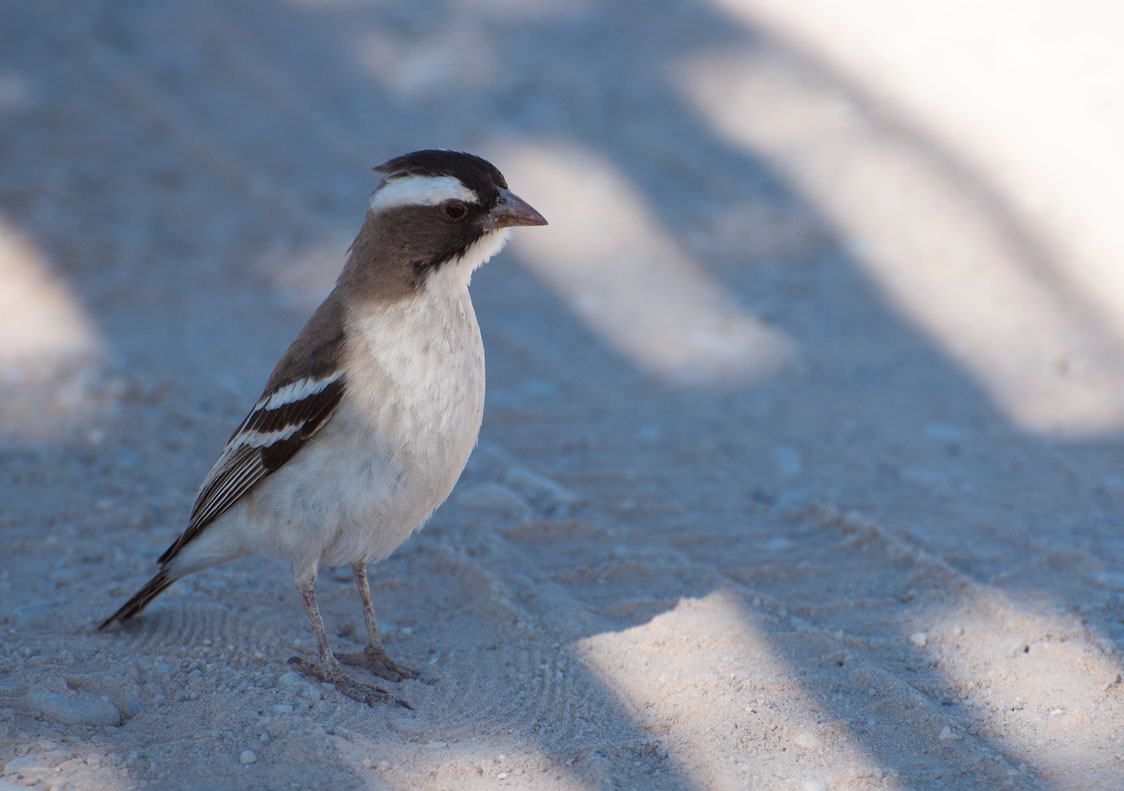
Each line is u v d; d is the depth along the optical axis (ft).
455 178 25.23
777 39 70.69
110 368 44.27
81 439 39.34
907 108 62.85
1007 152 58.29
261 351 46.62
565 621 28.71
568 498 36.55
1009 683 25.66
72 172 60.85
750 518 35.53
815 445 40.45
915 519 34.76
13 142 63.31
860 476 38.06
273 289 51.90
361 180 60.39
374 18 77.66
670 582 31.24
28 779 21.06
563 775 22.24
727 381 45.60
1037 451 39.14
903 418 42.06
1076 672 25.99
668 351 48.06
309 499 25.03
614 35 73.67
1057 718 24.16
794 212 56.90
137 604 27.40
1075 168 56.29
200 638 27.40
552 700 25.17
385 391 24.73
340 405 24.80
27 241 54.39
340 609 29.84
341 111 67.31
